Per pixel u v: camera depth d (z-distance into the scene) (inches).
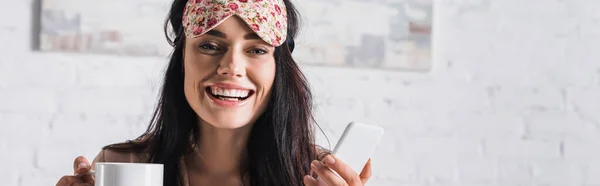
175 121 44.2
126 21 74.5
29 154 73.1
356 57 79.1
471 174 83.0
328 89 78.7
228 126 39.4
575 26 85.4
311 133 46.7
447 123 82.4
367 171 38.9
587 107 85.5
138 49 74.5
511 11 84.5
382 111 80.5
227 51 38.7
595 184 85.6
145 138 47.8
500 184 83.7
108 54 74.4
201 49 38.9
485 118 83.6
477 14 83.6
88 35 73.6
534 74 84.9
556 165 85.0
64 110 73.7
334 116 78.8
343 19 79.0
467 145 83.0
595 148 85.7
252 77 39.5
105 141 74.5
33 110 73.2
